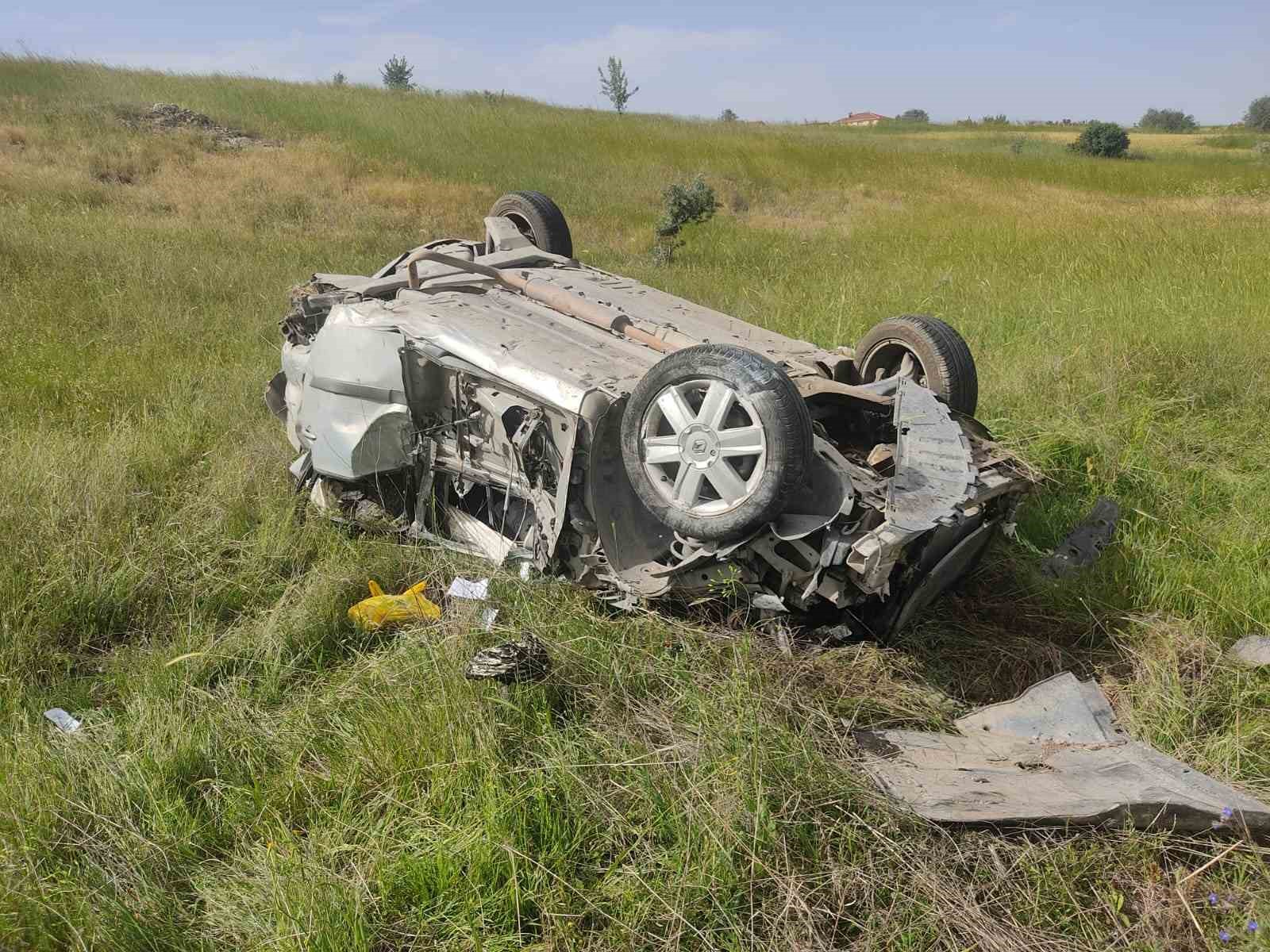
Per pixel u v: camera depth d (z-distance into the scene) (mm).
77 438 5875
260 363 7734
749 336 5066
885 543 3463
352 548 4824
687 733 3463
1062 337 7977
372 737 3383
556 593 4242
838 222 17078
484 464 4598
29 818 3010
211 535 4961
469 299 5219
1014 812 3041
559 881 2820
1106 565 4855
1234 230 13891
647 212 16922
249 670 3998
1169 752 3652
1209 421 6492
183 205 14875
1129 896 2934
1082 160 27172
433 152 20484
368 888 2807
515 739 3377
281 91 24797
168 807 3107
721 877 2820
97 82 22906
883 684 3916
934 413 4160
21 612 4188
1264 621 4418
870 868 2928
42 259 10273
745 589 3902
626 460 3895
